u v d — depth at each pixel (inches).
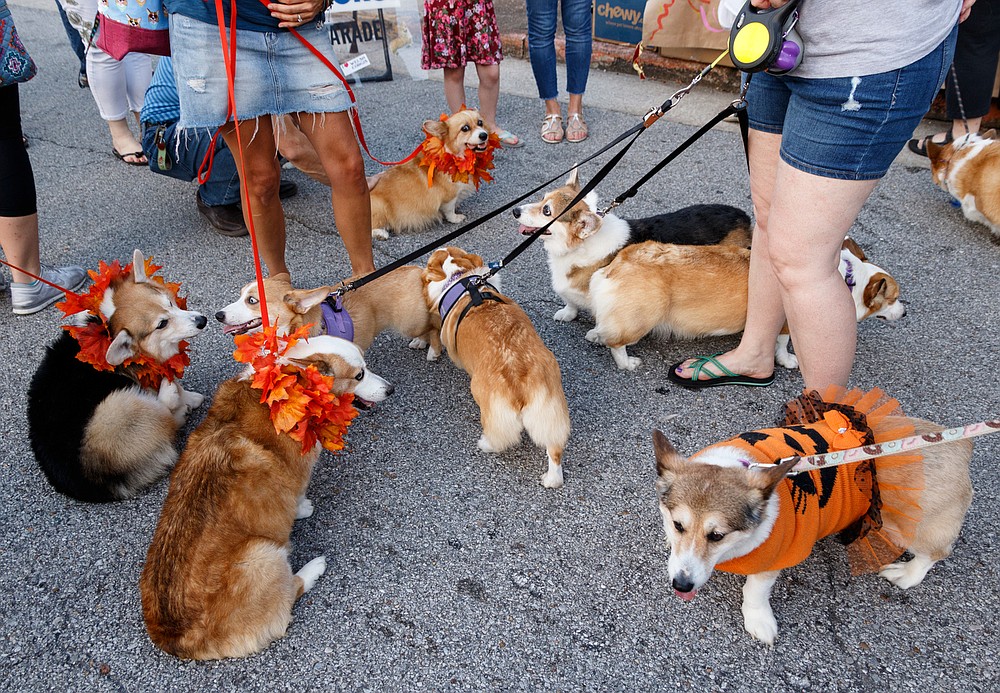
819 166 82.7
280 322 115.2
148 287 117.0
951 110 177.9
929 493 81.0
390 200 173.3
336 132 125.3
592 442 116.9
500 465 113.3
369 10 259.1
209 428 96.5
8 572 98.0
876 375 126.2
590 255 136.4
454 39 194.7
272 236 135.6
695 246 129.5
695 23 228.4
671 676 83.3
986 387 122.4
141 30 113.0
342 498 108.5
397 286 129.9
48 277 150.9
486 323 111.3
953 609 88.9
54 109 247.3
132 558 99.7
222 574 83.0
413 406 126.4
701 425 119.3
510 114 234.8
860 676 82.5
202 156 158.1
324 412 92.4
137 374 112.1
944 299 144.1
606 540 100.2
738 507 74.4
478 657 86.0
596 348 139.3
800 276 90.7
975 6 161.0
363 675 84.5
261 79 115.4
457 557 98.6
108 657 87.4
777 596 91.4
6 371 133.9
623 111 231.1
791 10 78.0
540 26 197.2
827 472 80.4
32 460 115.6
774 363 130.1
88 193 194.5
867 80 76.2
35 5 362.0
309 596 93.9
